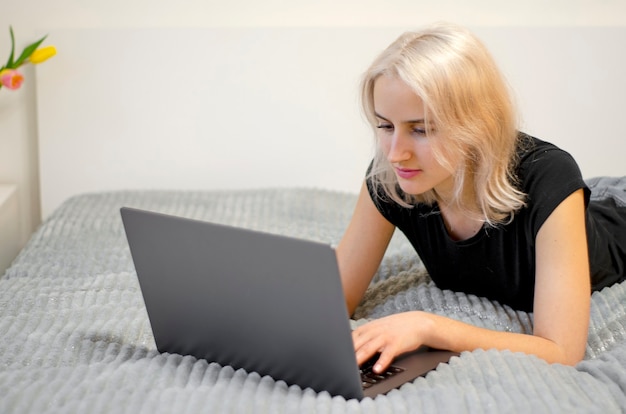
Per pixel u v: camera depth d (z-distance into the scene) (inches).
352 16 103.1
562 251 51.7
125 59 100.3
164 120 101.9
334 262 40.3
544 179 53.4
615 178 80.1
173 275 48.2
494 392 43.6
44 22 101.7
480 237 57.1
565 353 50.1
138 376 47.4
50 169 102.3
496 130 51.7
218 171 103.1
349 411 41.6
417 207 59.4
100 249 77.4
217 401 43.1
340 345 42.8
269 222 86.0
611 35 100.6
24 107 103.7
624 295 61.5
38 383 46.1
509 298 60.2
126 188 103.2
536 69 101.3
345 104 101.8
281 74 101.2
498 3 102.8
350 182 103.7
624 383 45.4
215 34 100.3
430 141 49.6
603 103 101.9
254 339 46.7
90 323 58.5
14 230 101.4
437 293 62.7
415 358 49.4
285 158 103.0
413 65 48.6
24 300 63.4
